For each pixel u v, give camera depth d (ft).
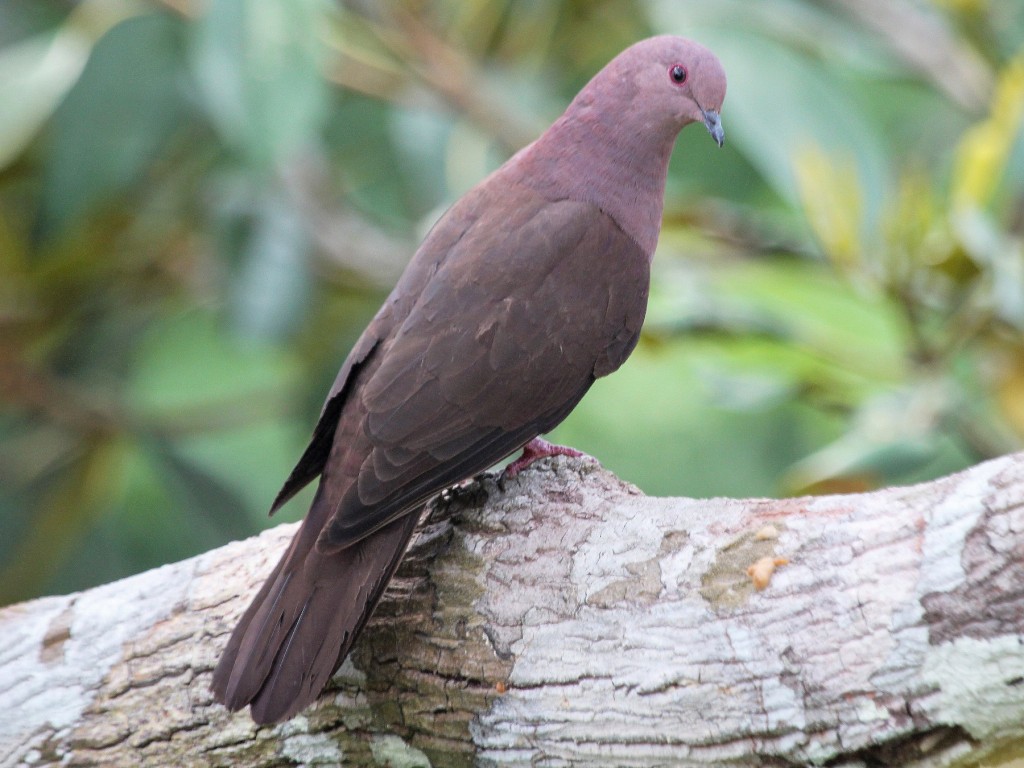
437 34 39.19
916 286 33.76
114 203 38.91
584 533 22.59
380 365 24.27
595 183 27.43
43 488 39.65
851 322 36.86
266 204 37.22
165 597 24.77
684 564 21.56
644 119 27.66
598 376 26.11
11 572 39.37
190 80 37.52
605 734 21.22
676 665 20.90
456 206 27.22
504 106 38.70
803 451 43.11
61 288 39.40
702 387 39.70
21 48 40.40
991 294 32.68
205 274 40.88
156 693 23.95
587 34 41.68
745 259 37.76
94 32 37.99
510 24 40.47
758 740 20.49
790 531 21.18
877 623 19.90
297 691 21.29
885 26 39.11
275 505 24.68
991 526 19.38
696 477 42.55
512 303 25.11
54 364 39.83
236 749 23.39
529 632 21.86
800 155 33.63
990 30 38.68
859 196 33.32
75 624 24.91
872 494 21.15
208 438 43.73
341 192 42.06
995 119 34.14
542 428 25.13
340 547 22.04
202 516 38.93
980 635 19.24
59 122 36.91
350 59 39.04
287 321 36.37
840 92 34.71
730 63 34.63
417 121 38.65
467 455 23.89
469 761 22.16
